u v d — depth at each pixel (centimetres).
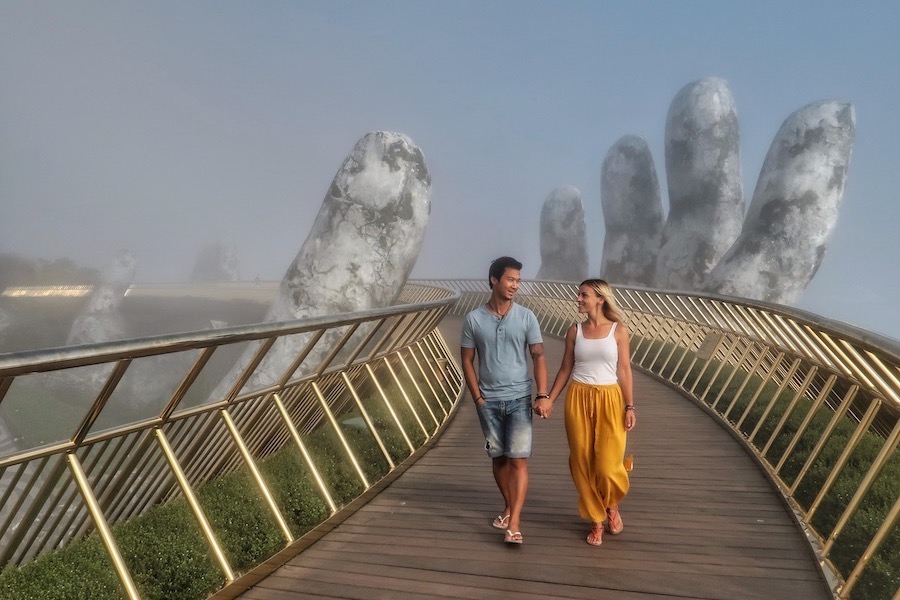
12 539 301
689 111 2616
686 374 1053
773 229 2059
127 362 280
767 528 449
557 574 376
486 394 421
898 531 435
